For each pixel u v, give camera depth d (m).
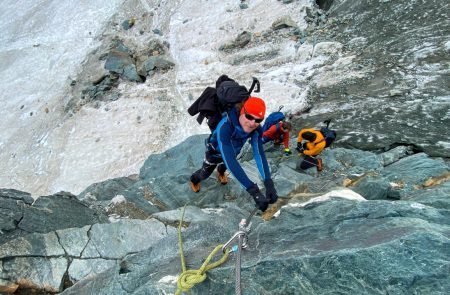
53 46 20.19
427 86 10.25
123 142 14.79
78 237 5.55
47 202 6.75
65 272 5.21
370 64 12.24
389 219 3.63
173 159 9.92
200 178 6.56
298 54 14.45
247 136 4.05
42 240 5.45
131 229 5.77
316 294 3.04
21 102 18.27
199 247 4.18
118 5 20.81
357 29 14.16
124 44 18.64
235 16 17.48
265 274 3.24
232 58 15.83
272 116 8.55
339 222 3.89
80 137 15.60
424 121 9.08
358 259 3.05
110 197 8.85
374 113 9.91
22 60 20.09
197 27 17.81
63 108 17.28
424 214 3.78
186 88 15.59
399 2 14.06
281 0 17.28
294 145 8.98
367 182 6.41
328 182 7.04
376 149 8.84
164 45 17.86
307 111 11.59
